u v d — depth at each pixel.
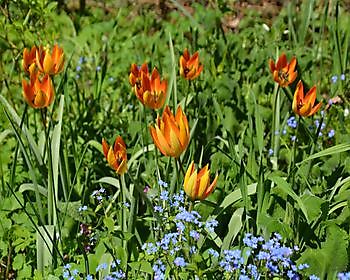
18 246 3.65
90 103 5.33
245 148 4.67
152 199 3.75
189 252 3.24
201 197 3.07
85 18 7.70
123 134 4.91
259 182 3.49
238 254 3.08
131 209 3.53
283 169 4.57
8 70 6.13
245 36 6.45
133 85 3.82
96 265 3.56
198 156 4.64
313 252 3.41
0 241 3.83
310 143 4.43
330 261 3.40
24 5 5.04
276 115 4.57
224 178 4.25
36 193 3.79
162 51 6.63
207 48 5.93
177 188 3.53
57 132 4.02
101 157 4.74
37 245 3.69
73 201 4.40
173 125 3.05
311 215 3.52
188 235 3.21
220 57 5.79
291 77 4.00
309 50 6.16
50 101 3.66
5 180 4.50
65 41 7.08
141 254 3.26
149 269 3.22
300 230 3.62
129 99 5.56
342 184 3.91
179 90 5.39
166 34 6.92
